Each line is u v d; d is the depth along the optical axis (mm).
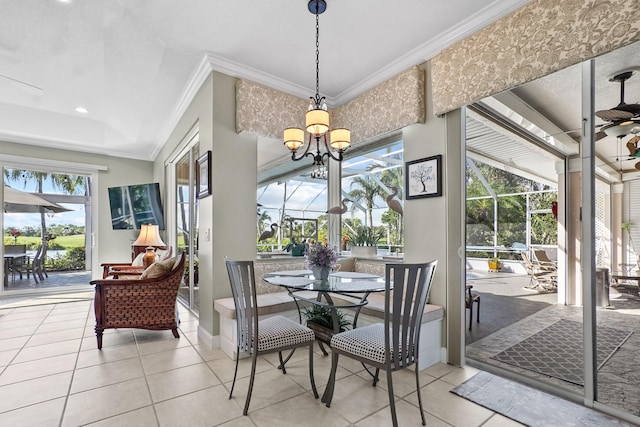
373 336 1955
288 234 3803
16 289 5262
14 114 4570
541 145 4500
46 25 2600
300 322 2904
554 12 1987
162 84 3588
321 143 3896
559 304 4594
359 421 1808
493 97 3117
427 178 2830
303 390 2160
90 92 3859
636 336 2789
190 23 2537
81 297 5137
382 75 3291
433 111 2756
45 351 2820
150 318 3104
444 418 1832
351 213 4055
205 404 1974
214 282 2992
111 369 2459
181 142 4324
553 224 6586
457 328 2578
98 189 6059
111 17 2484
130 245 6324
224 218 3090
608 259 2803
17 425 1761
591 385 1937
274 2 2297
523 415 1856
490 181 7215
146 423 1780
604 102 2379
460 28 2535
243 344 2035
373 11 2385
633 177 2637
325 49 2900
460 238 2598
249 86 3197
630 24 1678
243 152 3246
